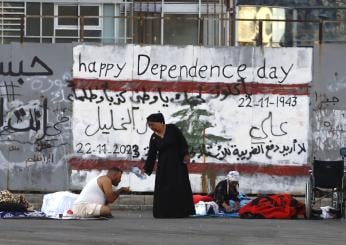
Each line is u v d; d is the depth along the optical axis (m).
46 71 48.09
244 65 47.53
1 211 41.41
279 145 47.47
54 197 42.34
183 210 40.56
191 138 47.69
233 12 65.56
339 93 47.28
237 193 43.84
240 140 47.56
